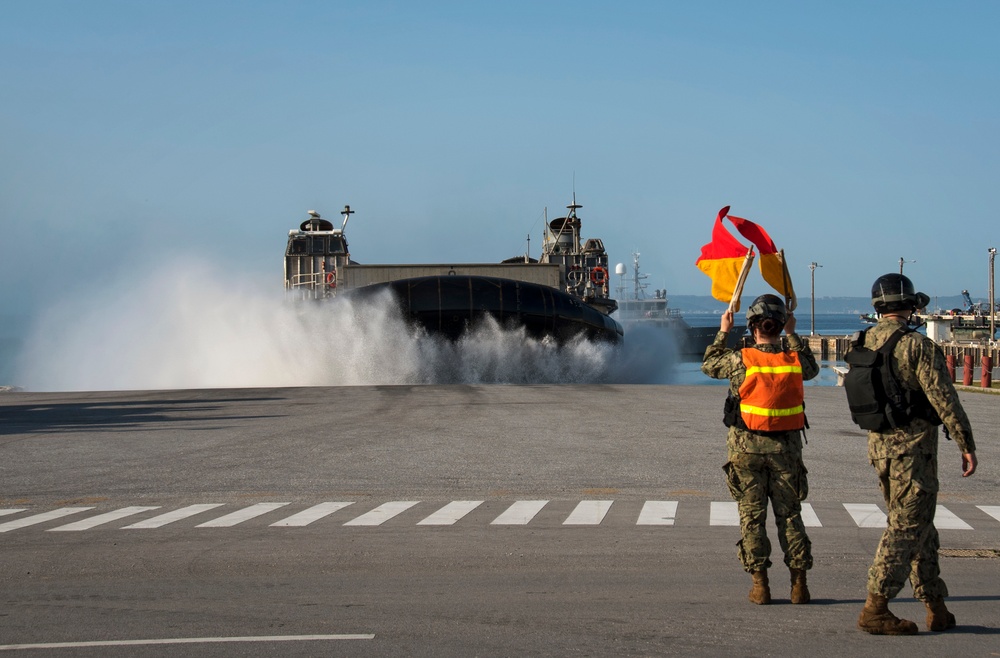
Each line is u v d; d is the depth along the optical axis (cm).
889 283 877
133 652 813
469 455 2156
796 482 939
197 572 1116
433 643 824
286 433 2617
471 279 5953
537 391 4275
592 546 1229
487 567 1119
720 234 990
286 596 997
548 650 800
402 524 1389
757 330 952
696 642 817
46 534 1359
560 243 7712
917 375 842
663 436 2503
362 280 6475
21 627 898
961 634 837
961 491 1664
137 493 1714
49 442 2475
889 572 831
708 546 1226
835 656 775
